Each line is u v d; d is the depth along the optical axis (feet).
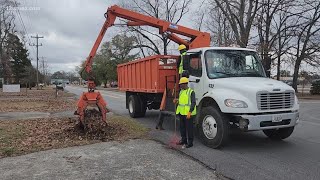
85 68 45.80
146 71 44.52
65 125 41.96
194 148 29.14
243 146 29.91
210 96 29.66
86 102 36.42
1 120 48.60
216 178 20.74
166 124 43.24
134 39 150.61
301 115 56.75
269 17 119.44
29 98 117.19
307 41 129.80
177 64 36.96
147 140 32.35
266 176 21.25
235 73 32.12
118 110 65.72
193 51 33.63
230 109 27.58
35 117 52.90
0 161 24.86
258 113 27.48
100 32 45.80
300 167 23.29
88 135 33.83
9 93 166.71
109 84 384.06
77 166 23.40
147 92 44.55
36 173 21.93
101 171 22.21
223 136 28.22
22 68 295.69
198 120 31.04
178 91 36.27
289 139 33.22
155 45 147.43
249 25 117.08
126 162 24.36
